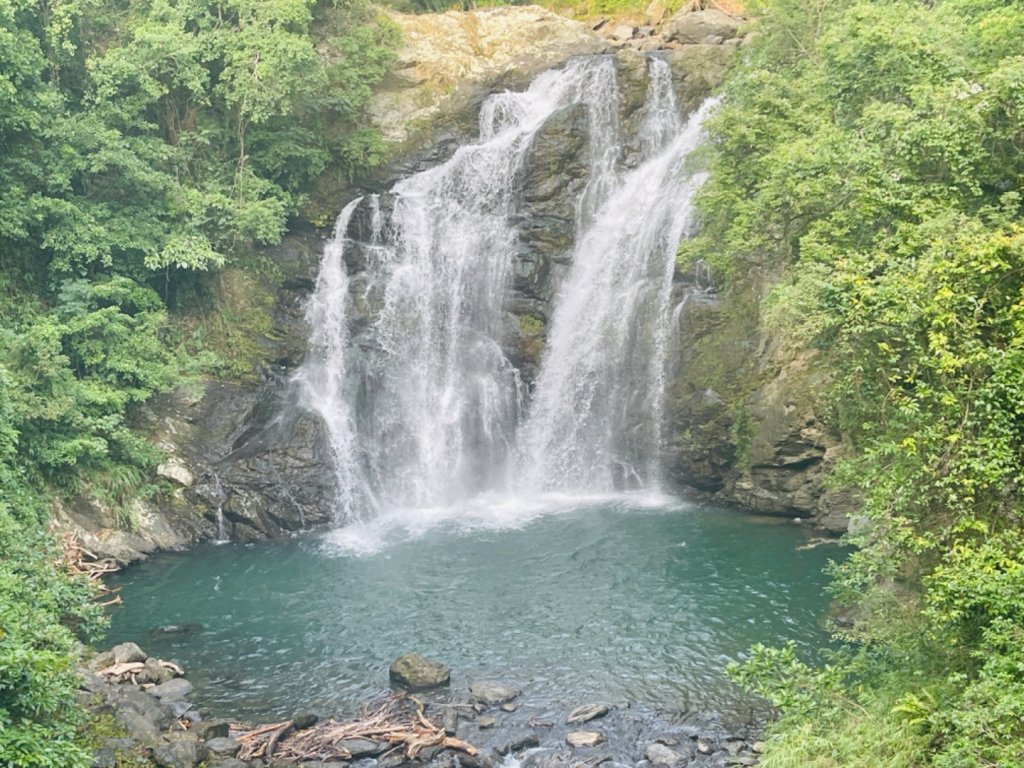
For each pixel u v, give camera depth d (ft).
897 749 46.91
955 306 51.37
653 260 112.27
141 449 98.73
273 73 110.93
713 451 102.94
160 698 64.44
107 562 90.22
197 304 112.47
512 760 56.85
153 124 110.73
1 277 99.40
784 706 52.60
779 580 82.07
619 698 63.46
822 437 94.12
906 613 55.57
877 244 61.26
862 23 75.72
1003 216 55.83
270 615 79.10
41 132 100.73
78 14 107.65
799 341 92.53
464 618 77.10
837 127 73.92
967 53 72.69
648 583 82.43
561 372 113.50
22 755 43.29
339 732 59.72
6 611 50.75
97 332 100.27
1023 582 45.47
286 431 106.63
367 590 83.87
